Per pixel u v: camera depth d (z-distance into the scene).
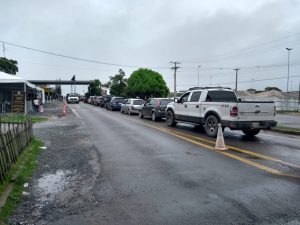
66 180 6.94
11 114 25.42
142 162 8.51
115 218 4.86
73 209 5.25
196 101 14.63
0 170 6.39
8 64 58.38
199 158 8.95
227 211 5.02
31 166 8.06
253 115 12.22
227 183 6.48
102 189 6.26
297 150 10.16
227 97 14.34
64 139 12.88
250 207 5.17
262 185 6.31
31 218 4.91
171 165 8.12
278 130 15.33
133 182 6.68
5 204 5.31
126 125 18.45
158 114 20.89
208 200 5.52
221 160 8.66
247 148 10.54
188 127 17.22
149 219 4.80
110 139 12.76
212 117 13.20
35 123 19.78
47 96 76.81
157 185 6.44
